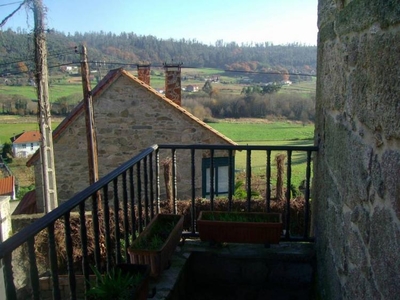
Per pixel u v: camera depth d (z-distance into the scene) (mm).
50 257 1633
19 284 6121
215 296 2947
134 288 2008
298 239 3062
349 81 1891
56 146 11531
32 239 1470
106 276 2047
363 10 1575
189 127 11773
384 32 1349
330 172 2383
